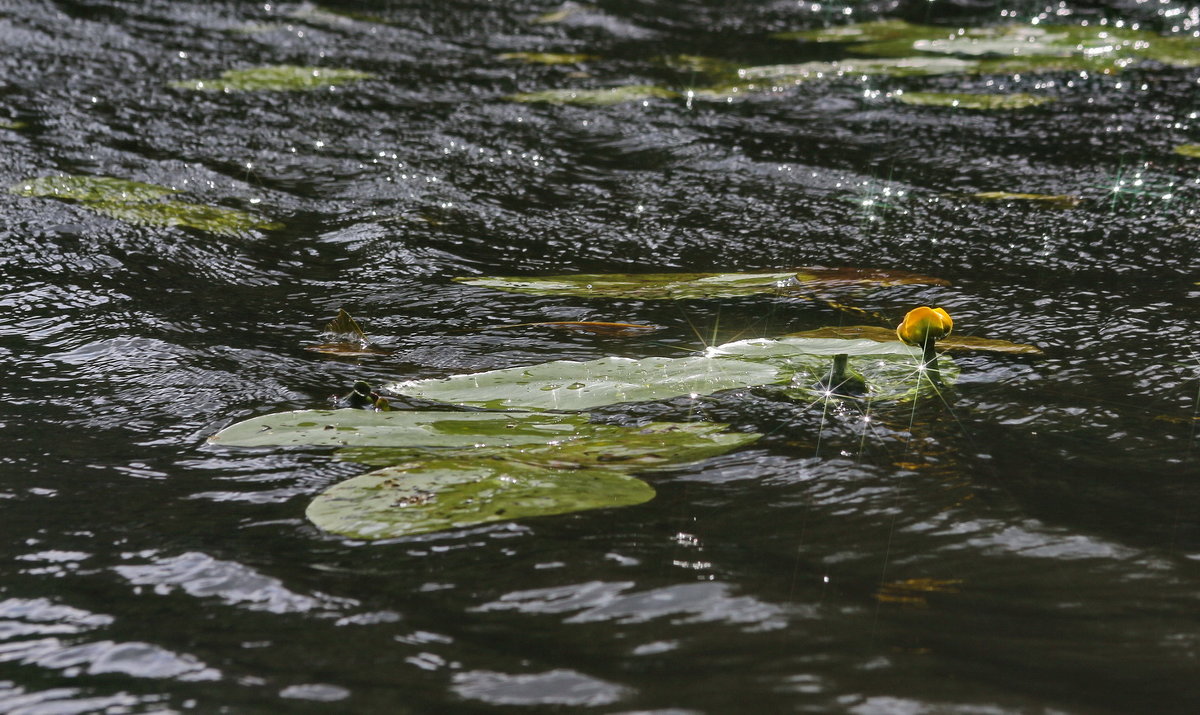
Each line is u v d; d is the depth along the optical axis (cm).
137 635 179
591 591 191
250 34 906
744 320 358
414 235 455
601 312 365
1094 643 175
